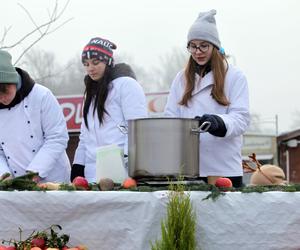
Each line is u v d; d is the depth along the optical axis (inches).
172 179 191.9
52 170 253.6
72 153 646.5
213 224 182.4
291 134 1446.9
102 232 185.3
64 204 186.2
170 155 191.5
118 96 256.4
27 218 188.4
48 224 187.9
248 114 227.0
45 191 187.3
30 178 195.2
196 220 181.6
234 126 215.6
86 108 262.2
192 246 175.0
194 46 231.1
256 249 182.7
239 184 233.9
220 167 231.8
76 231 187.0
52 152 246.1
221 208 182.5
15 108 247.9
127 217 183.6
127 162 218.7
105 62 256.5
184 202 176.4
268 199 182.7
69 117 689.6
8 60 236.2
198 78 235.9
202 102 234.4
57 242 185.0
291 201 182.7
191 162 195.3
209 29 229.6
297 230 183.0
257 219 182.5
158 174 191.3
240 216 182.5
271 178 245.6
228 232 182.5
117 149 217.9
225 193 183.0
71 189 188.1
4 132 248.5
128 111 254.5
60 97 716.0
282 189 188.4
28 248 180.7
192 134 196.4
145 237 181.6
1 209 188.7
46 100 248.7
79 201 185.5
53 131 248.5
